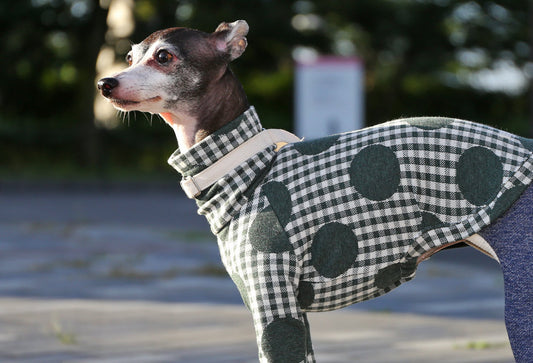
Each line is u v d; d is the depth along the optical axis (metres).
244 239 2.75
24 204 16.42
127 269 7.89
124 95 2.79
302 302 2.80
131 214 14.50
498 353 4.68
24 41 23.45
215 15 21.97
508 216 2.69
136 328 5.27
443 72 26.53
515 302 2.62
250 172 2.83
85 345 4.75
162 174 23.88
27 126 25.19
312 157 2.84
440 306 6.34
